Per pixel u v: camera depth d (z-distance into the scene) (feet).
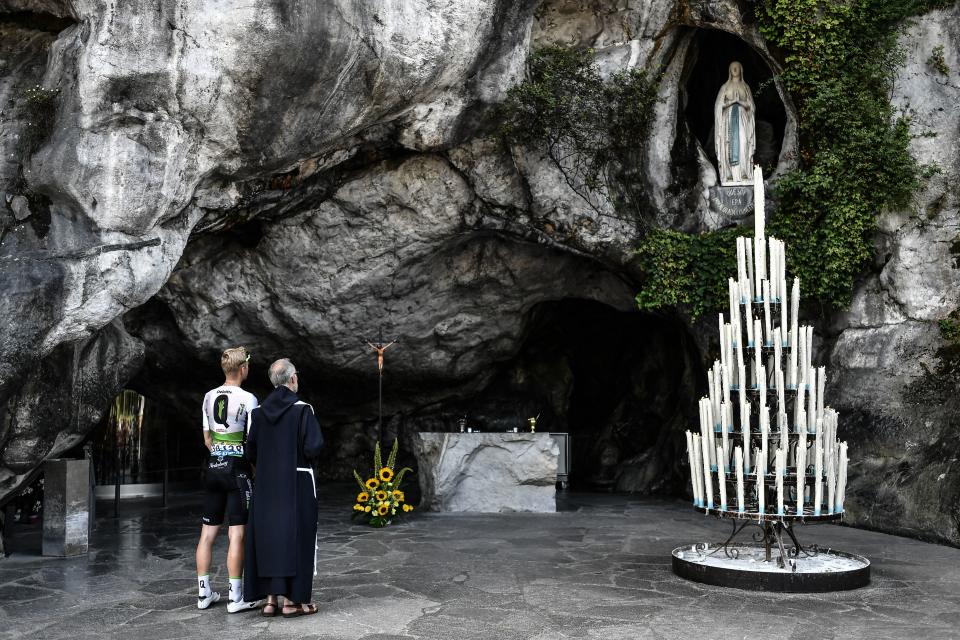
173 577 22.08
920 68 34.40
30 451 24.91
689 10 37.06
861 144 34.27
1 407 23.94
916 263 33.04
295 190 35.22
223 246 39.58
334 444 52.54
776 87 37.83
